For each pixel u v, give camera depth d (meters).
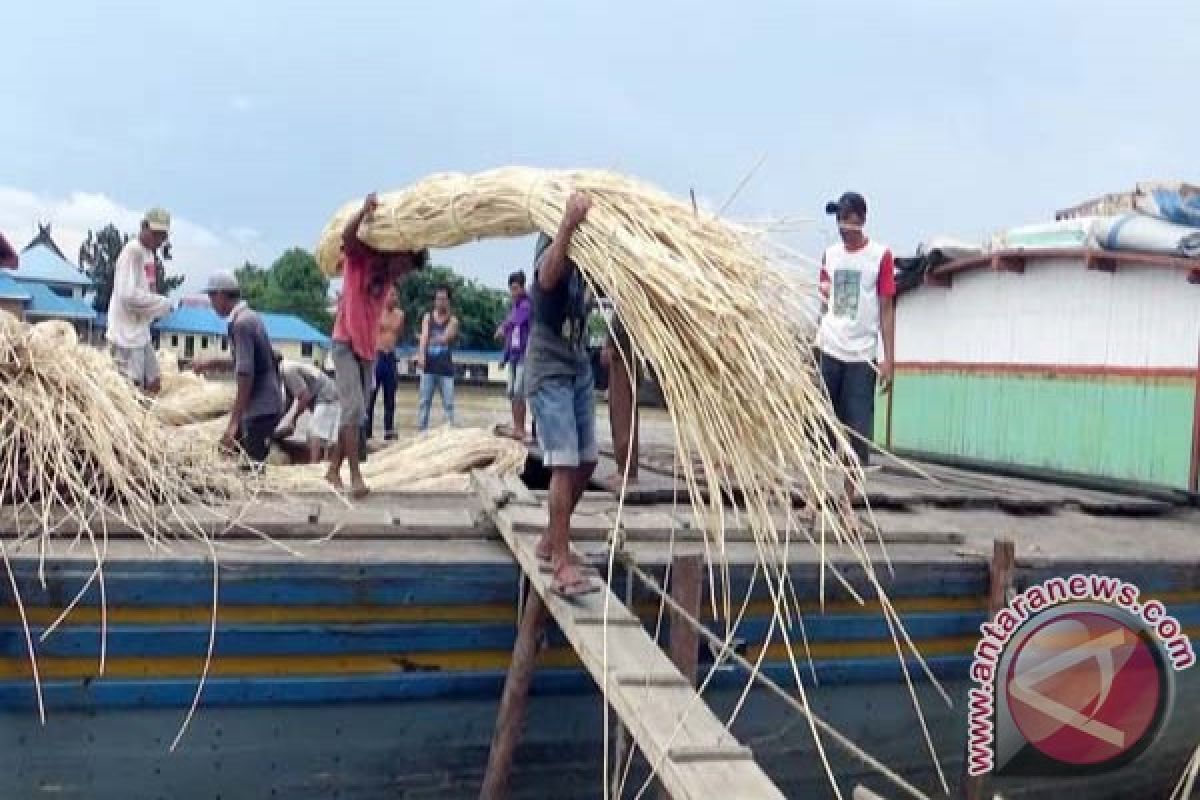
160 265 8.02
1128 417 7.54
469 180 4.33
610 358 4.43
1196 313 7.05
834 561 4.77
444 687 4.46
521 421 8.39
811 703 4.93
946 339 9.22
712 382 3.23
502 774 4.29
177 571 4.09
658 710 3.29
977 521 6.22
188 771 4.22
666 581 4.40
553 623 4.52
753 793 2.91
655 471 6.79
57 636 4.04
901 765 5.10
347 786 4.40
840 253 6.04
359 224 5.01
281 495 5.32
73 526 4.34
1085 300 7.89
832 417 3.36
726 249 3.45
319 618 4.27
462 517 4.95
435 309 11.14
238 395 6.36
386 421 11.23
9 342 4.68
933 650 5.07
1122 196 8.32
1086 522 6.49
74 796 4.14
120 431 4.73
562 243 3.51
